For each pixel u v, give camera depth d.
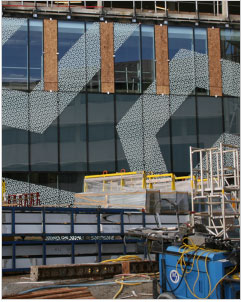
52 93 23.03
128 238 12.44
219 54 24.88
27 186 22.16
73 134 22.97
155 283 7.59
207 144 24.03
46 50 23.23
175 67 24.39
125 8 26.44
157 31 24.47
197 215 12.34
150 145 23.56
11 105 22.50
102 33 23.91
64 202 22.39
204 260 6.69
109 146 23.22
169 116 23.92
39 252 11.73
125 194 13.01
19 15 23.28
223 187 11.80
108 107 23.48
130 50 24.08
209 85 24.53
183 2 27.00
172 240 7.53
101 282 10.02
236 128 24.47
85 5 24.53
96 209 12.31
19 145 22.34
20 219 11.66
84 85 23.39
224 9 25.52
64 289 8.97
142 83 23.95
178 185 14.57
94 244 12.25
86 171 22.81
